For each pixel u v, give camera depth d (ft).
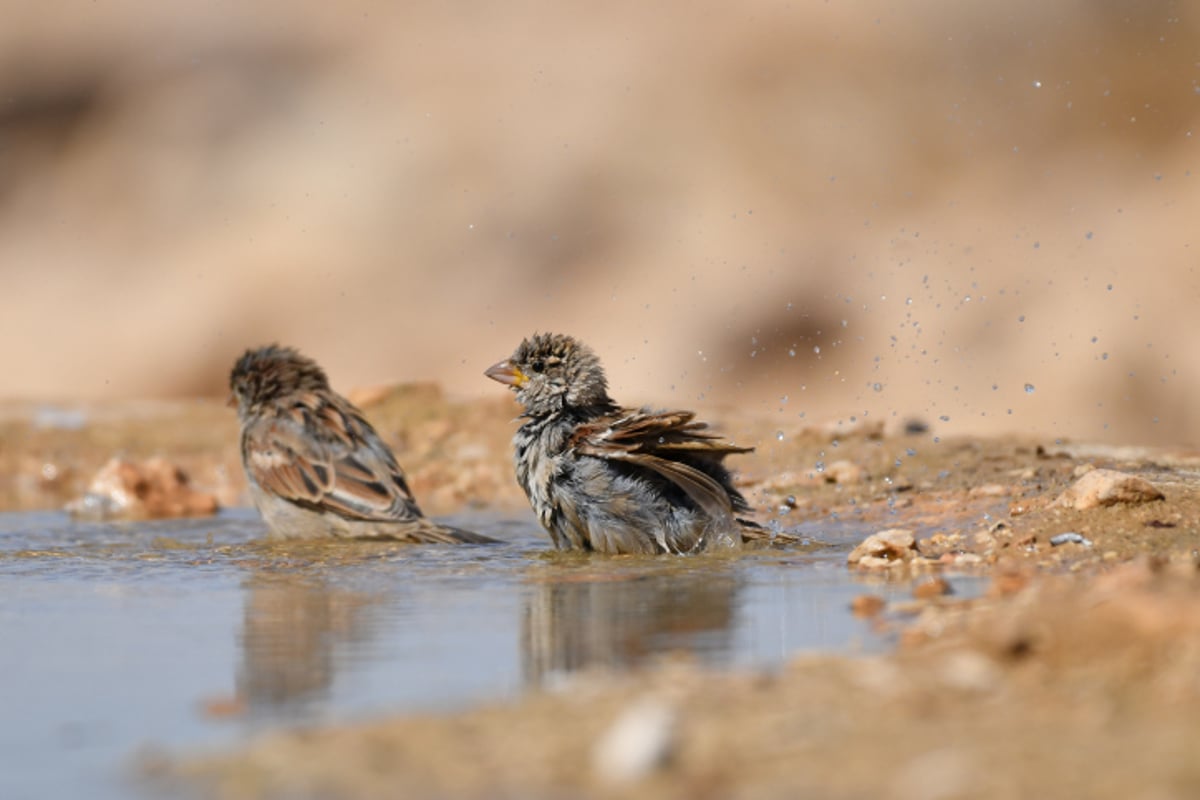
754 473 36.65
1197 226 75.61
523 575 25.03
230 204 88.94
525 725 14.43
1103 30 84.58
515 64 88.33
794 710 14.52
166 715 15.66
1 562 27.66
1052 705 14.43
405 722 14.78
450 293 81.25
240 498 41.16
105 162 93.35
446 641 18.99
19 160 95.25
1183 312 71.20
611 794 12.59
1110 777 12.37
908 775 12.66
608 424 28.19
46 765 14.06
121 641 19.45
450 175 85.20
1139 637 15.88
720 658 17.47
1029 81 83.41
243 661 18.12
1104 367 69.72
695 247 78.89
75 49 97.30
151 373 83.41
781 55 85.40
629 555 27.73
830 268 77.05
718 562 26.14
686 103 84.43
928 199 80.18
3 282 89.15
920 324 73.92
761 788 12.55
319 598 22.81
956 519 29.32
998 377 70.95
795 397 73.31
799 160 81.71
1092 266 74.33
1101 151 81.15
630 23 87.61
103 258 89.20
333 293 82.43
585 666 17.22
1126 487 26.35
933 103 83.10
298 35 94.68
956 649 16.89
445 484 40.65
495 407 46.68
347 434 32.04
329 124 90.17
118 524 34.94
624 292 78.28
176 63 96.48
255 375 32.76
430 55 90.79
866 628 19.04
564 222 81.92
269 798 12.81
